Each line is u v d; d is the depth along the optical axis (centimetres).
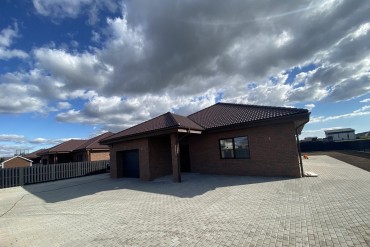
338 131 6550
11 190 1504
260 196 771
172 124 1233
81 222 638
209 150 1423
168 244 439
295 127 1159
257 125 1209
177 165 1215
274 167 1170
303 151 4100
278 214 568
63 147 2831
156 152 1434
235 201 731
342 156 2341
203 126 1432
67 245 479
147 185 1207
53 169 1945
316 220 507
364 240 393
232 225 514
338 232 434
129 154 1641
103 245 462
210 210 651
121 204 819
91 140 2781
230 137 1335
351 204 606
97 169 2262
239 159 1293
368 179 949
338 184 877
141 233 512
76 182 1641
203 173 1438
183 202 773
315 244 392
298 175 1099
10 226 649
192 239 454
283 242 407
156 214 655
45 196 1150
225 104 1733
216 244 421
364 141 3553
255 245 404
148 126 1441
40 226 629
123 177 1664
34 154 3706
